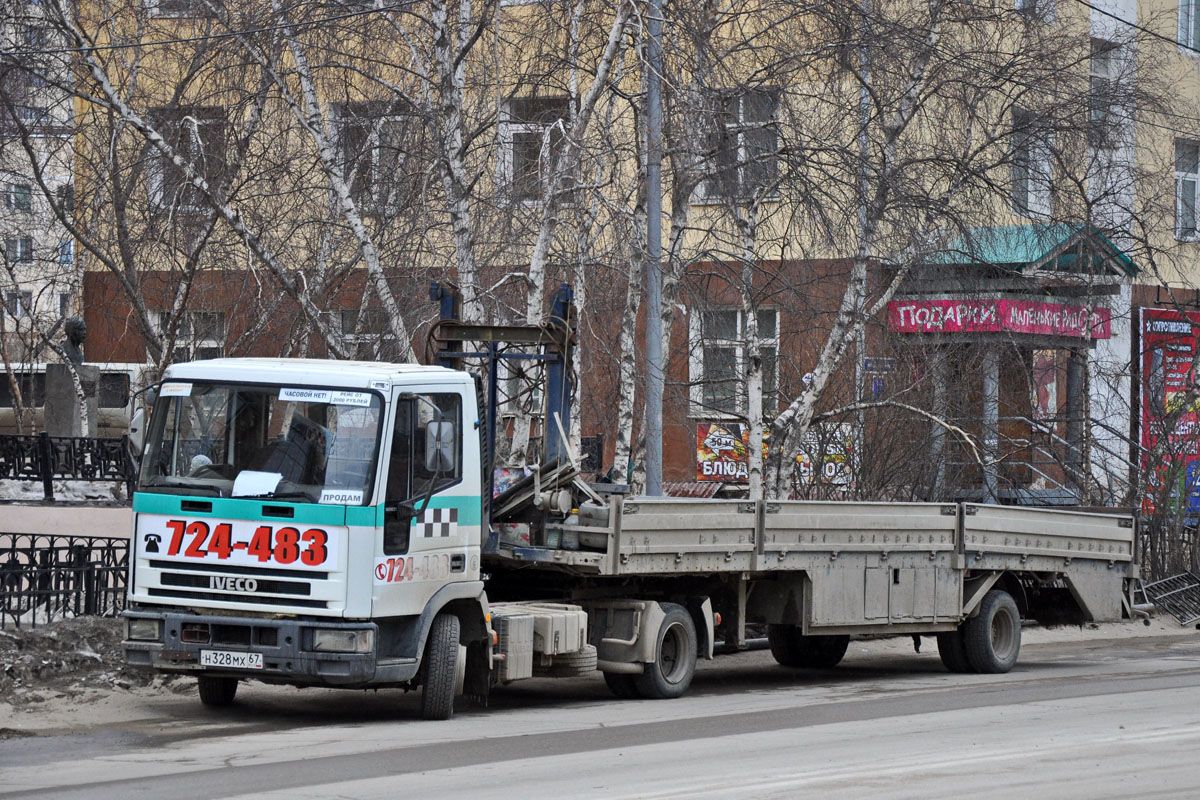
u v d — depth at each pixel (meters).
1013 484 68.75
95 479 62.44
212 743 30.00
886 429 61.56
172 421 32.66
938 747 29.36
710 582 41.06
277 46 49.22
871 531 43.06
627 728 32.66
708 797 23.72
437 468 33.12
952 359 63.09
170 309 59.31
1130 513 58.03
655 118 46.88
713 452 68.19
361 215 52.69
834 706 37.12
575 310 40.81
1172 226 73.25
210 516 31.83
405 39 50.62
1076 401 76.75
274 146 53.31
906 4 48.91
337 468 31.64
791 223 49.22
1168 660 51.09
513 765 27.09
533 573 39.47
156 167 56.03
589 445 59.25
